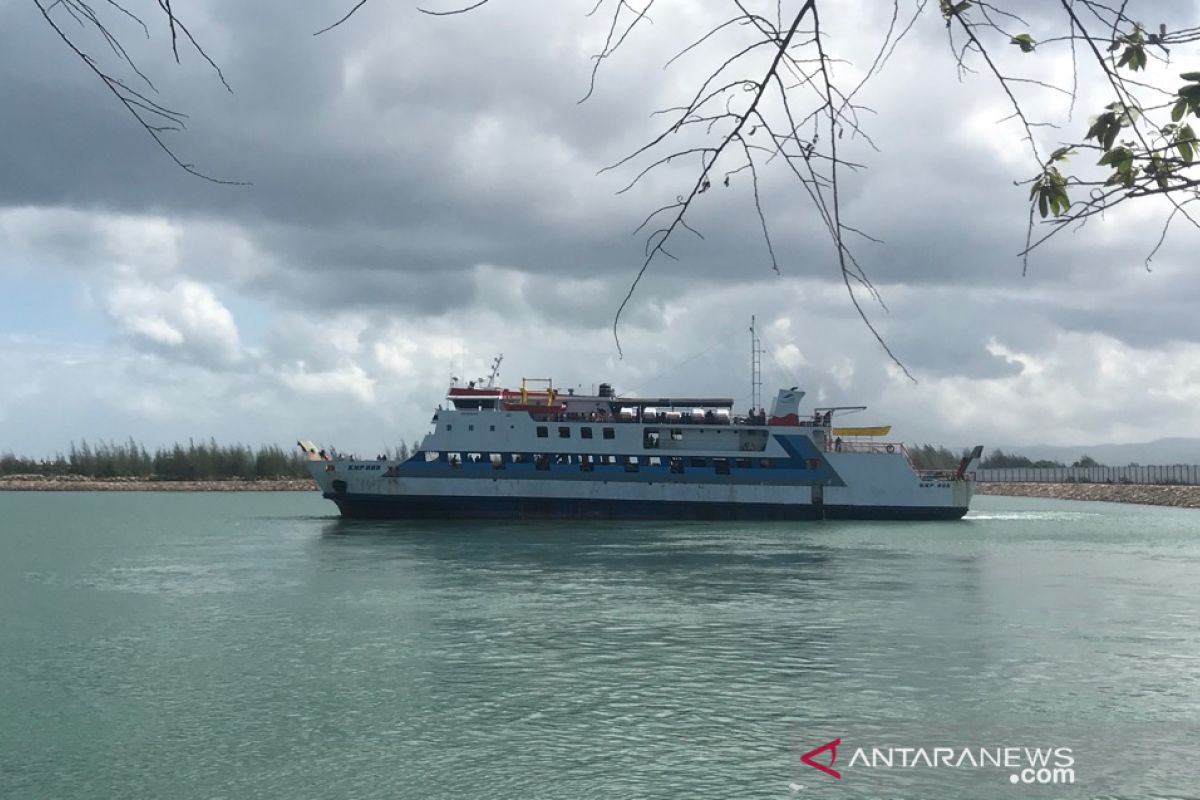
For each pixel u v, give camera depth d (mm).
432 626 35938
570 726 23969
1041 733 23328
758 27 4891
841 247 5047
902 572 50812
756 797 19750
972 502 152250
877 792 19969
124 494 182125
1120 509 126000
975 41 4977
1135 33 4961
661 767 21312
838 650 31531
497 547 62531
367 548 62938
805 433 81938
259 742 23047
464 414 80188
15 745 22969
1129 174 5535
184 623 37344
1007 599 41719
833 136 5004
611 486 80312
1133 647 31984
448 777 20844
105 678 28781
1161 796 19844
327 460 80750
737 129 5082
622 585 45875
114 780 20828
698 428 81000
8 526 92812
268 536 77625
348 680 28250
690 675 28422
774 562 54844
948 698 26062
